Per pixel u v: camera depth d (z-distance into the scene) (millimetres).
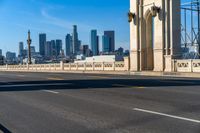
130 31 40594
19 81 26734
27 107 12805
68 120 9953
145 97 14258
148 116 10109
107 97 14742
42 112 11531
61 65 56344
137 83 21172
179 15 35625
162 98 13797
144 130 8375
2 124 9641
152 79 25047
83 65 49938
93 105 12648
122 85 20062
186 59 33656
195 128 8422
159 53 36344
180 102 12602
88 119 10000
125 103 12805
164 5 36031
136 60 39500
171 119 9562
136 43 39500
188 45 36406
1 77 33938
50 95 16328
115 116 10305
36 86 21453
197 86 18453
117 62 42781
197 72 30859
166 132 8094
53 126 9195
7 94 17469
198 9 36406
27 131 8719
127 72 38250
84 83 22453
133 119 9734
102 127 8883
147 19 39094
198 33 36094
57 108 12273
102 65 45406
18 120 10203
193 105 11828
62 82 24016
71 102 13664
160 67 36188
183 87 17984
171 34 35344
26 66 71000
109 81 23547
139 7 39406
